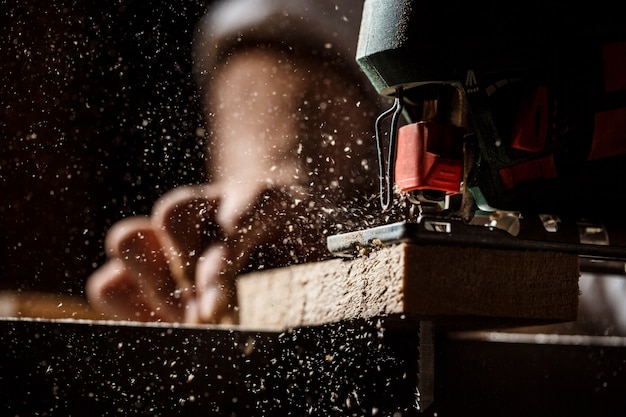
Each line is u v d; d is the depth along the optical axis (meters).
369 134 1.45
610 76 0.72
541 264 0.69
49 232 1.80
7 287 1.78
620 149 0.73
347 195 1.30
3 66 1.54
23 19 1.49
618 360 0.91
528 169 0.72
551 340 0.92
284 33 1.49
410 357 0.80
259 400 0.77
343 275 0.76
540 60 0.70
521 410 0.86
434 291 0.65
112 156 1.74
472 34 0.68
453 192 0.70
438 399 0.82
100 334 0.74
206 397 0.76
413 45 0.68
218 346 0.77
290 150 1.44
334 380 0.79
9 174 1.73
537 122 0.71
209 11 1.50
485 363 0.85
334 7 1.52
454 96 0.73
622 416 0.91
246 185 1.28
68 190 1.78
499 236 0.67
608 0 0.71
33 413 0.72
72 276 1.80
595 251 0.71
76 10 1.51
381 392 0.79
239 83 1.48
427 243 0.65
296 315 0.86
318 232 1.07
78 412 0.72
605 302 1.57
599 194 0.74
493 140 0.71
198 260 1.19
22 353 0.72
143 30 1.51
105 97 1.62
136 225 1.24
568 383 0.88
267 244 1.19
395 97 0.74
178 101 1.54
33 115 1.63
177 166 1.56
